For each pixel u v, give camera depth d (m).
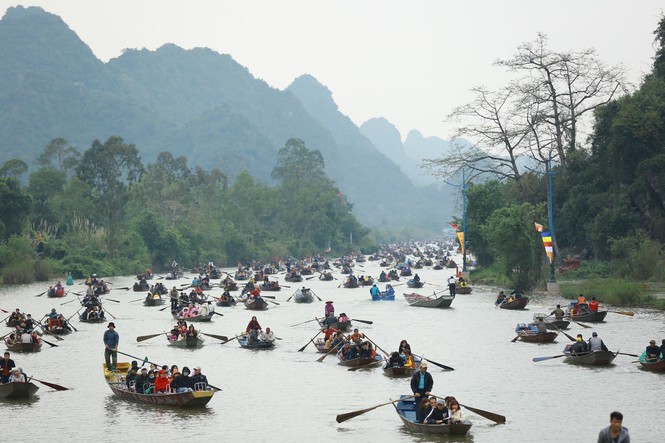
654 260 71.81
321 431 24.73
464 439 23.48
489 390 30.25
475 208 93.31
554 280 69.06
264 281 87.69
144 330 50.94
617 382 31.34
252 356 39.56
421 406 24.75
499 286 81.75
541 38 84.44
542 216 75.25
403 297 76.00
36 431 24.94
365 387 31.38
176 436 24.20
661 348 34.09
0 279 102.06
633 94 82.75
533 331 43.84
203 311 55.66
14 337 43.03
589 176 87.00
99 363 38.09
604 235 80.19
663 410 26.55
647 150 79.38
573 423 25.14
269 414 27.00
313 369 35.69
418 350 40.44
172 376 29.33
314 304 68.56
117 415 27.08
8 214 112.88
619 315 53.31
